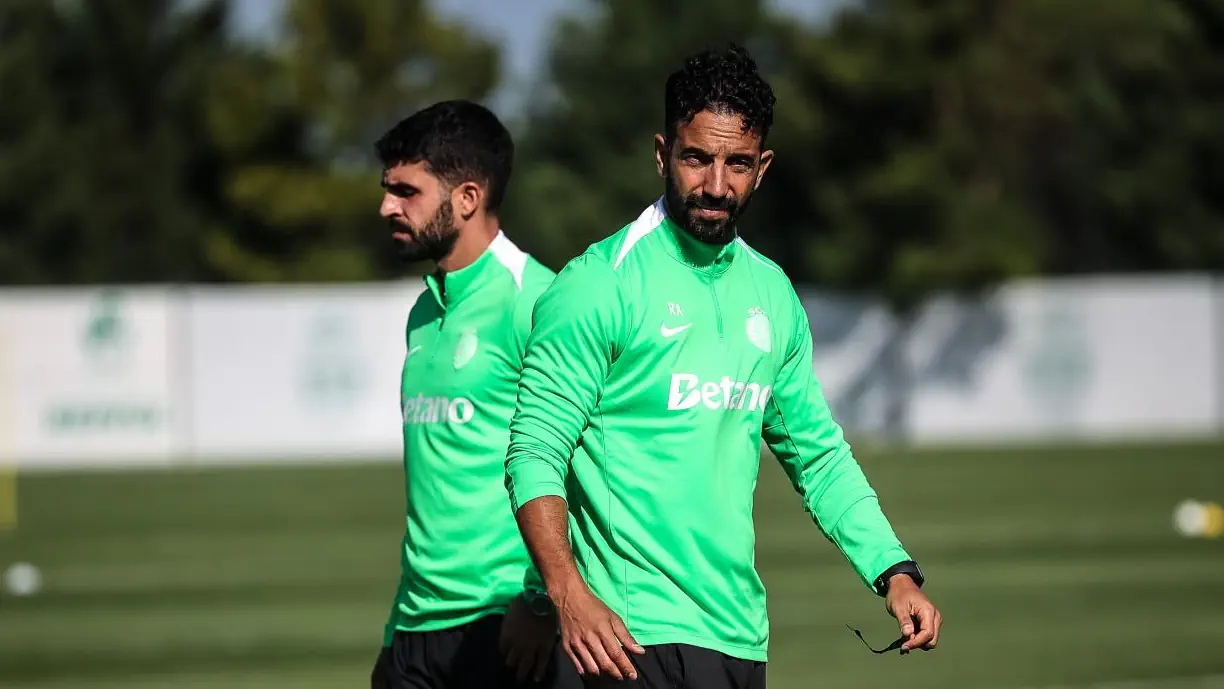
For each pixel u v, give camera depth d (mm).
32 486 84875
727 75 14383
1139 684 32312
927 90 128875
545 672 18047
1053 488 75312
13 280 159375
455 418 18797
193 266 163375
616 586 14648
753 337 15008
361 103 159125
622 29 178125
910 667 34188
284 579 50469
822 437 15531
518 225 164750
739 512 14969
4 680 34500
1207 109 156750
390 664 19266
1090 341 111188
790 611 42250
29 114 166500
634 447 14688
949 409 113375
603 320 14430
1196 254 158375
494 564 18609
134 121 167875
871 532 14992
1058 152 157125
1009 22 128750
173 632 40625
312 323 100875
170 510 72500
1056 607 42594
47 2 170250
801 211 143000
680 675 14516
